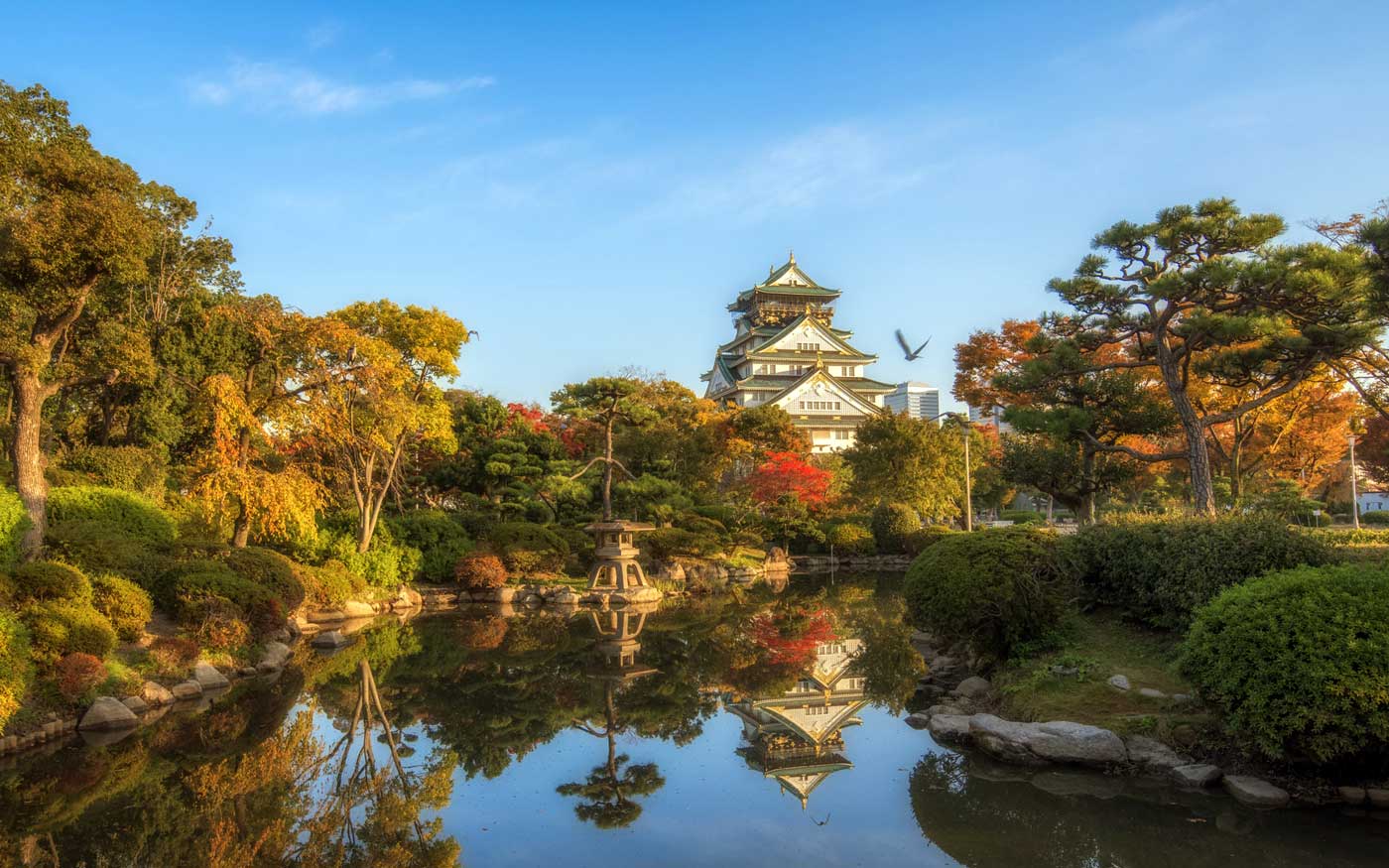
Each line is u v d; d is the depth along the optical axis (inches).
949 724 424.8
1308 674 297.9
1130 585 501.0
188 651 571.8
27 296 626.2
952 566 513.3
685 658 695.7
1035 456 1072.8
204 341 1003.3
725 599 1138.0
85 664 462.9
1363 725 290.5
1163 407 942.4
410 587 1113.4
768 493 1668.3
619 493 1494.8
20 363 603.5
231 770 392.5
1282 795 313.3
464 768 398.9
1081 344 928.9
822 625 882.1
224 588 632.4
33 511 599.5
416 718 494.3
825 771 381.7
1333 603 310.7
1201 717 365.1
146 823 323.9
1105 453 1072.2
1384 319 759.7
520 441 1449.3
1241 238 799.1
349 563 1024.9
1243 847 277.3
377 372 949.2
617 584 1125.1
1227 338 769.6
